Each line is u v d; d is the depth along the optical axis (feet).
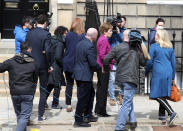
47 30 33.01
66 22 46.03
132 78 27.96
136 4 46.62
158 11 46.83
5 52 44.65
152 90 30.17
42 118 30.71
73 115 32.48
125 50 28.14
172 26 46.85
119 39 34.78
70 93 33.40
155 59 30.14
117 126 28.27
